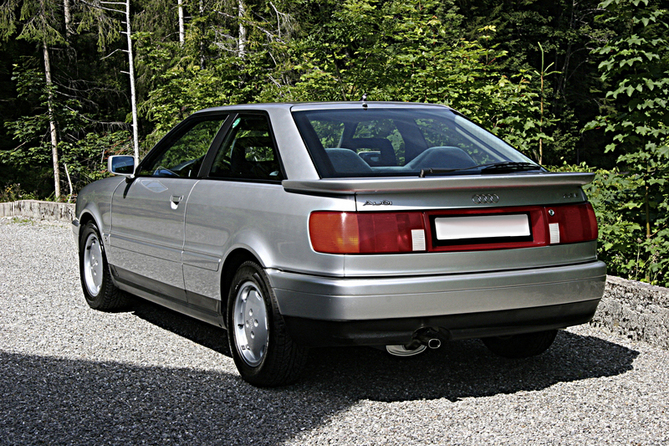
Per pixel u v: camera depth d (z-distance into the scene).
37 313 6.00
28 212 15.16
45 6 28.48
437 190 3.59
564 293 3.86
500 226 3.74
